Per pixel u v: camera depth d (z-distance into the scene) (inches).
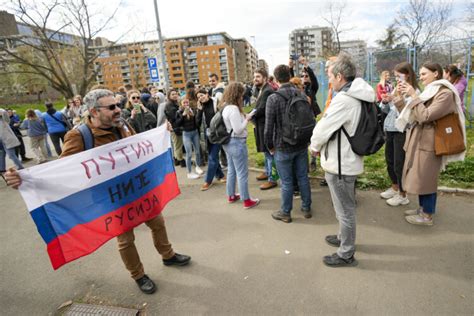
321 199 167.9
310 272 106.8
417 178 120.8
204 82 4404.5
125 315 93.7
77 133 92.7
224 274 110.1
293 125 124.4
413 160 122.0
